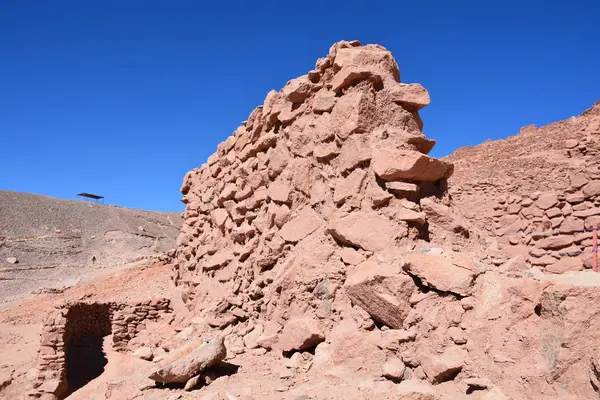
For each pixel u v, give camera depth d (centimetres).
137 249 4638
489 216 1540
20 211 5156
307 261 596
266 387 483
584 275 448
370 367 464
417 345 443
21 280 3134
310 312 566
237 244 870
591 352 340
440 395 387
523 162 1616
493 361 388
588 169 1270
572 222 1262
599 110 1977
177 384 527
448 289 448
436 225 543
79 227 5116
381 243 525
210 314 760
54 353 888
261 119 829
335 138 620
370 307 496
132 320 1060
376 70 611
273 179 772
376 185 556
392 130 594
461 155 2450
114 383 598
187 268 1141
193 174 1270
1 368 1112
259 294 709
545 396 341
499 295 422
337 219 575
